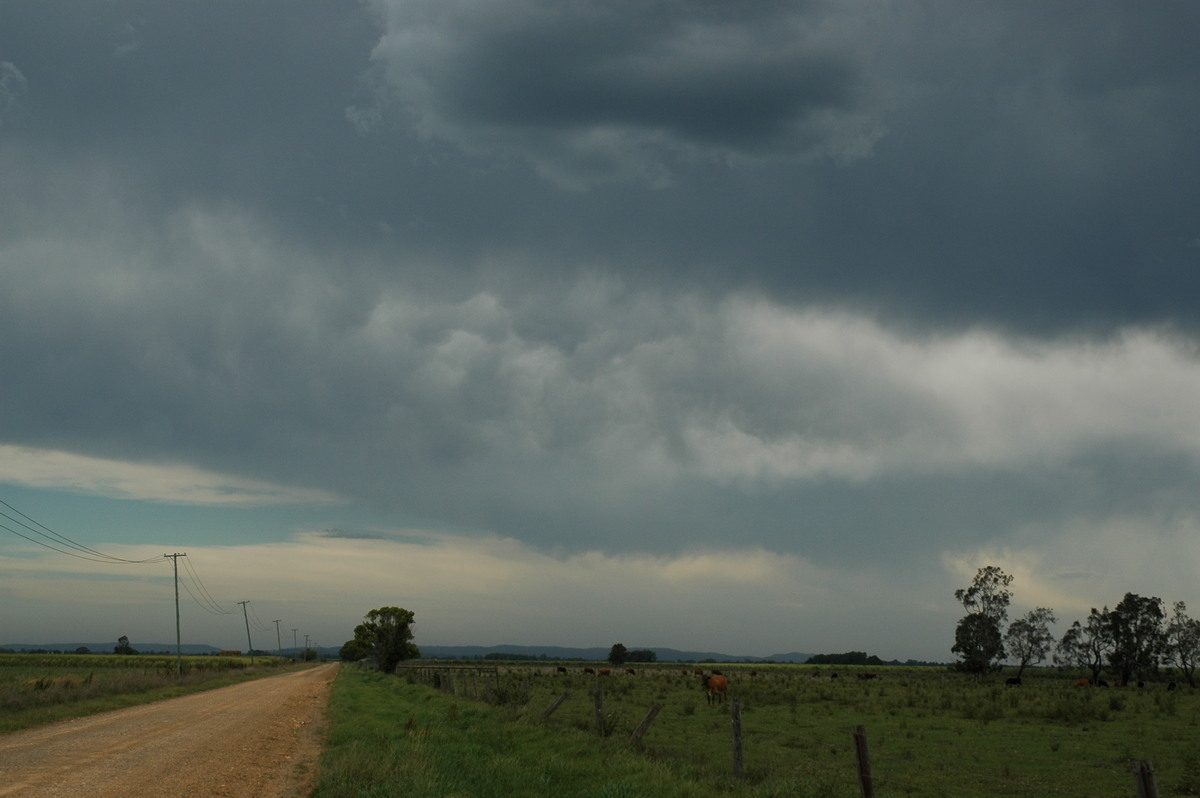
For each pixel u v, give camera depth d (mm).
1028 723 38125
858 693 63750
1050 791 20594
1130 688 89250
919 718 40812
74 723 29656
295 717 33562
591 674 108125
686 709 43188
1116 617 107625
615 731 25797
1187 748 28281
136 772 17500
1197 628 105438
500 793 14086
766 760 24953
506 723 26188
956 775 22969
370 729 24734
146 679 55031
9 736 24906
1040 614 112938
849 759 25703
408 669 89688
